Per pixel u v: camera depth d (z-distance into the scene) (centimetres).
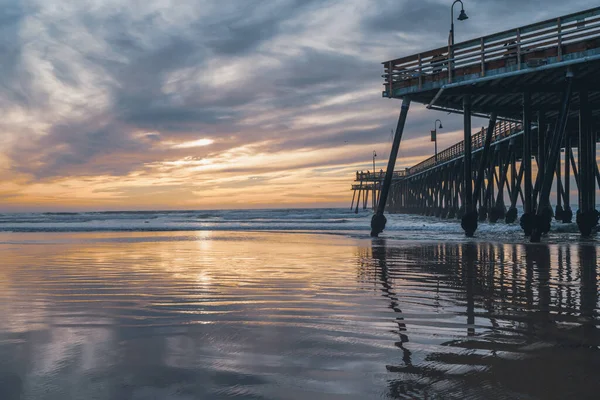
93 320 473
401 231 2416
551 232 2005
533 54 1436
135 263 1052
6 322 464
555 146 1491
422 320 460
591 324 440
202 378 295
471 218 1784
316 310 515
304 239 1995
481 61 1530
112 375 301
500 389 271
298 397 263
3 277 819
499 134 2978
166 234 2628
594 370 305
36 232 2942
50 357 343
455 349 356
